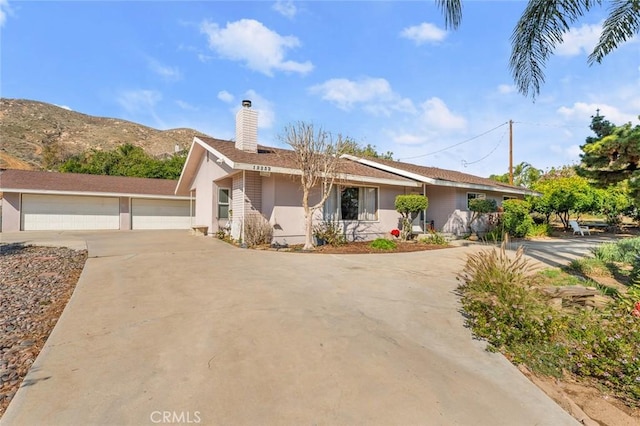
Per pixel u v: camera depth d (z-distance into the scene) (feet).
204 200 48.78
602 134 35.01
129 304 14.29
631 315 11.42
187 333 11.28
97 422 6.72
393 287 18.45
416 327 12.72
